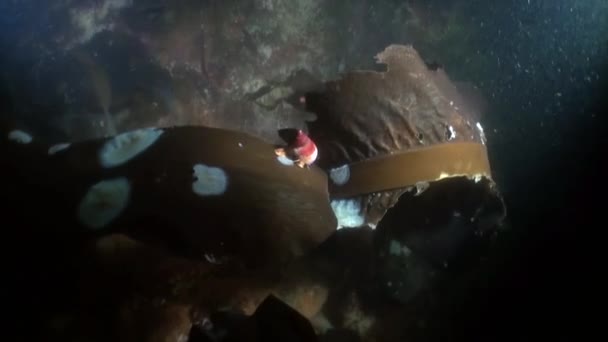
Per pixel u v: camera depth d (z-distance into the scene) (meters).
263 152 0.48
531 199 0.77
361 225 0.57
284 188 0.46
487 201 0.62
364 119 0.54
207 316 0.44
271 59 0.75
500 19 0.84
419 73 0.56
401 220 0.63
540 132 0.80
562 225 0.75
